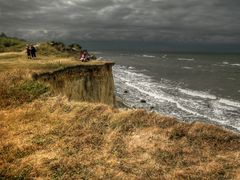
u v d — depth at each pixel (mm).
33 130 12797
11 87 18297
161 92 64250
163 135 12617
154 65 144750
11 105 16172
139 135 12453
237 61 196375
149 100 55031
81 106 15227
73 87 29781
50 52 47906
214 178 9664
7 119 13930
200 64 157375
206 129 12977
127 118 13812
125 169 10016
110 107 15148
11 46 68625
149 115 14086
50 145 11562
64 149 11281
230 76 98500
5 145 11383
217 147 11922
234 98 60156
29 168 9836
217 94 64125
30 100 17031
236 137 12633
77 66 31203
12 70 23562
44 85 19234
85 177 9492
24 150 11117
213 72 111562
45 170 9766
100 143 11852
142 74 100938
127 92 62219
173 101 54594
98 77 34062
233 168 10281
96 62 36438
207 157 11070
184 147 11742
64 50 51812
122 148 11453
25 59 35000
